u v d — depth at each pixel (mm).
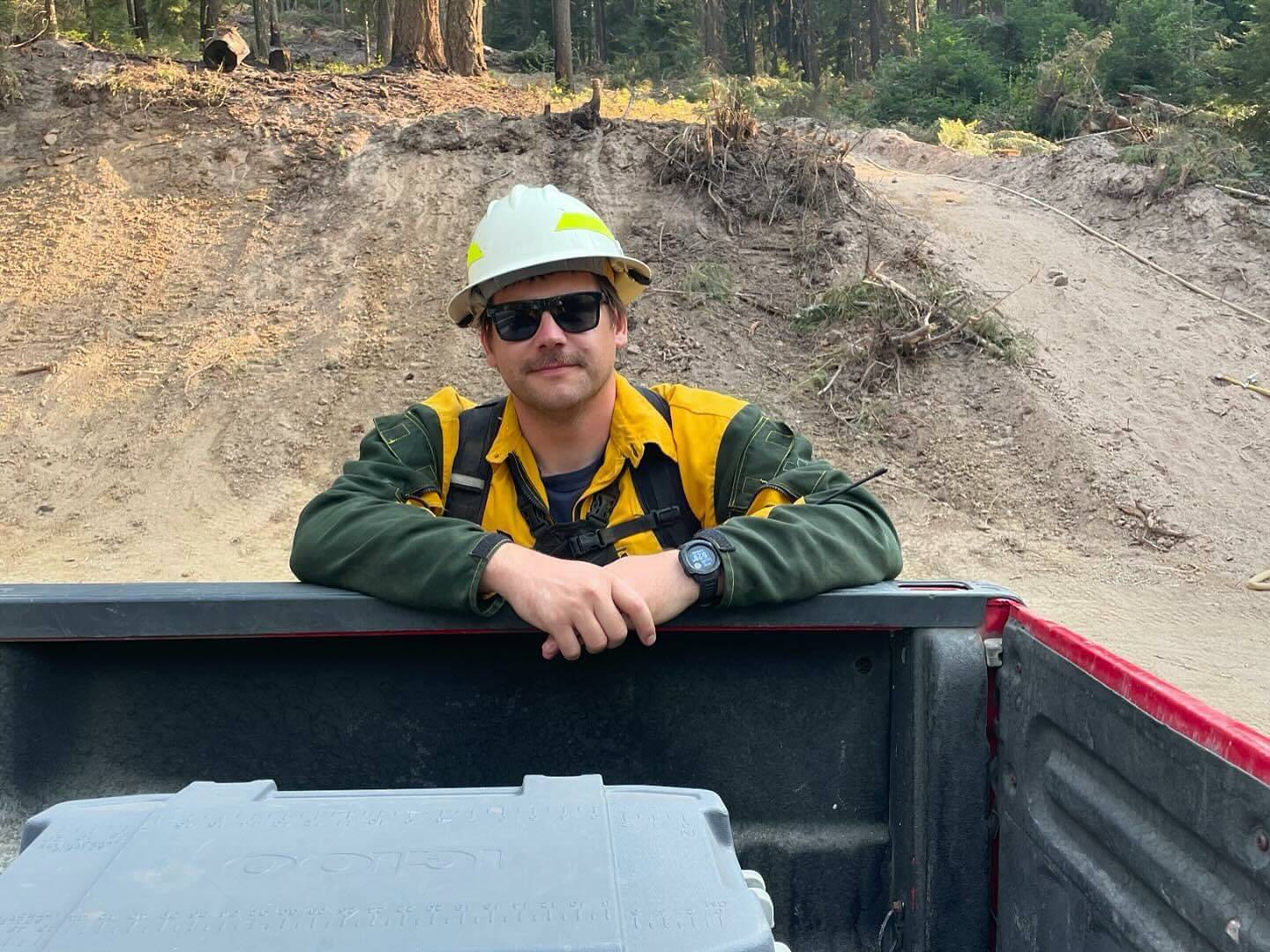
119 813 1280
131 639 1916
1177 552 8297
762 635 2062
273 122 14461
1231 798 1289
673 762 2105
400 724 2068
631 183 13031
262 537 8617
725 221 12461
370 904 1077
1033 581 7840
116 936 1028
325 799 1315
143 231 12938
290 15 42188
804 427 9914
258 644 2014
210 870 1138
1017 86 28875
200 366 10969
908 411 10078
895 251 12289
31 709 1960
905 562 8141
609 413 2422
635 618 1821
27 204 13320
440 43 18359
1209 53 24828
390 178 13438
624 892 1109
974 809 1976
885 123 30641
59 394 10750
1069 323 11453
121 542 8594
